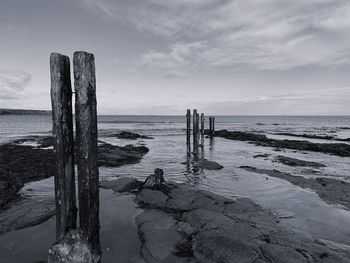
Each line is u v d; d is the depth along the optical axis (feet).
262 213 23.67
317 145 79.46
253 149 80.23
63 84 14.43
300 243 17.47
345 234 20.83
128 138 114.01
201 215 21.79
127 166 49.37
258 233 18.84
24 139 93.86
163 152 71.10
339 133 155.74
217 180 38.22
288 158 58.08
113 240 18.74
